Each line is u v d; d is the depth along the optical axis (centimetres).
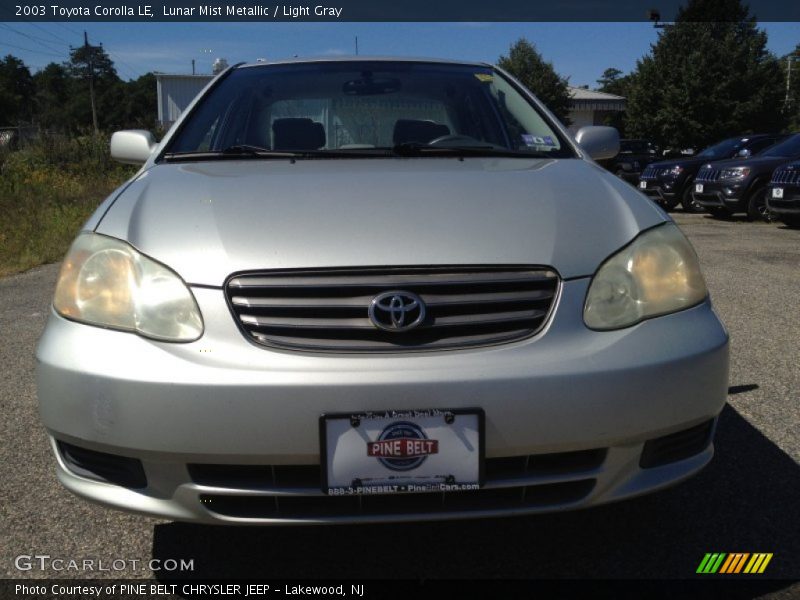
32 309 597
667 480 207
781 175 1125
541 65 4653
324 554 240
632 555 235
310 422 187
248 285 198
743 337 481
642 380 197
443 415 188
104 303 205
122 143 322
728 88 3538
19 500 277
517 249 205
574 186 241
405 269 199
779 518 255
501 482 193
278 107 322
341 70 348
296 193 229
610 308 205
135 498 200
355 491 190
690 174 1506
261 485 193
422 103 326
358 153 289
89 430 198
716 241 992
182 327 197
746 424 335
